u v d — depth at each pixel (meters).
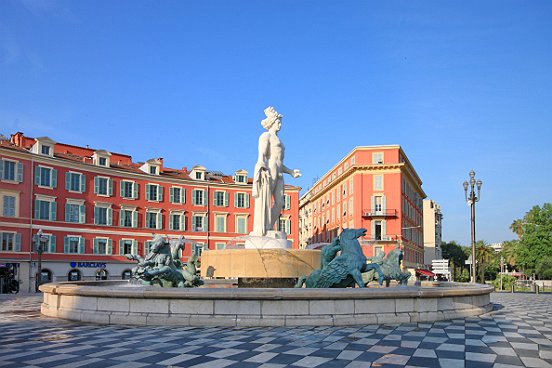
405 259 67.69
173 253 15.48
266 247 17.12
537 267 69.06
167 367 6.84
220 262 16.45
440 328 10.40
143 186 61.28
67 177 53.62
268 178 18.11
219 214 67.12
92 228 55.59
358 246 13.41
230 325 10.30
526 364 7.12
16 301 20.98
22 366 6.88
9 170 48.47
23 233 49.06
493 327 10.78
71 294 12.13
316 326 10.31
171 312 10.66
